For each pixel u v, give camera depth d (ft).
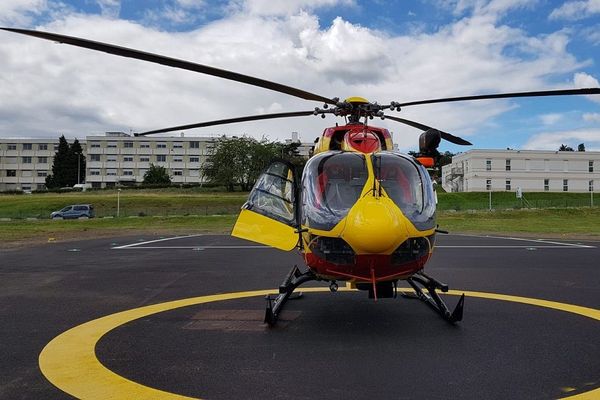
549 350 16.60
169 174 352.69
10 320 21.15
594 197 211.41
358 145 20.04
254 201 20.95
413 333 18.83
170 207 187.21
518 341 17.67
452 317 19.99
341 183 18.33
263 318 21.43
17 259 43.62
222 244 59.00
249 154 270.87
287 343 17.53
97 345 17.39
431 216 18.04
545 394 12.78
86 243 60.75
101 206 191.83
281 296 20.83
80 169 348.79
